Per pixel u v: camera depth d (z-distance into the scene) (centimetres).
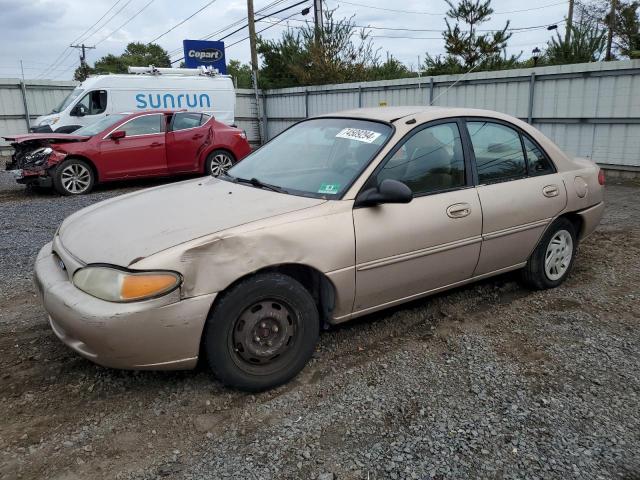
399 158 346
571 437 262
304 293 304
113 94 1434
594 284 474
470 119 395
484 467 241
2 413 282
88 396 298
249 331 290
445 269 366
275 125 2112
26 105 1834
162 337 267
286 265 300
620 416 279
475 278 399
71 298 272
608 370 324
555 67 1141
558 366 329
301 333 308
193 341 275
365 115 390
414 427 270
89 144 1019
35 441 260
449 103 1380
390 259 332
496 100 1273
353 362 337
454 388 305
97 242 294
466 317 404
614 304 427
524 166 422
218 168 1184
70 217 362
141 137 1077
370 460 246
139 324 260
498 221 390
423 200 350
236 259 278
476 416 278
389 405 289
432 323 394
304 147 391
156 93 1495
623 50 1970
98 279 269
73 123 1390
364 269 322
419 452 251
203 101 1574
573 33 1474
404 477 235
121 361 270
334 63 2195
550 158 440
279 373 303
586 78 1100
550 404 289
